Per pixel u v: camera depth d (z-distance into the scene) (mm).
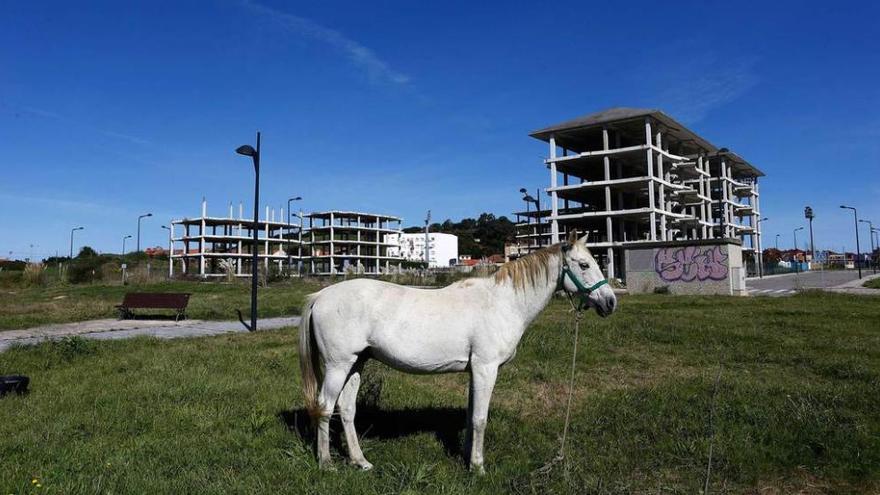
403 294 4941
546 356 9922
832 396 6746
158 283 42469
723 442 5414
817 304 19844
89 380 8156
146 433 5656
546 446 5484
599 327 13055
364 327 4770
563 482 4480
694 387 7562
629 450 5352
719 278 27766
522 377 8477
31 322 17344
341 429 5918
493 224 148875
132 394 7133
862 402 6543
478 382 4773
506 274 5008
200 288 36375
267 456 5008
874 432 5578
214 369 8898
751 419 6023
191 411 6344
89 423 5895
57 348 10523
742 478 4711
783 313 16578
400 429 6082
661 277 29453
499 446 5465
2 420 6086
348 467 4750
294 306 22656
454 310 4832
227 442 5371
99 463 4719
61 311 20359
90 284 41688
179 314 18734
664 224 52594
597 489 4336
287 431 5738
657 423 6066
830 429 5582
